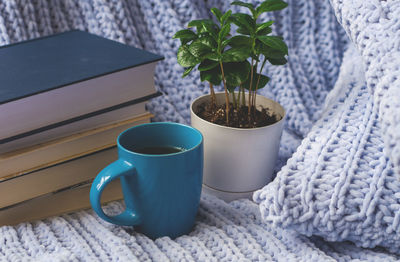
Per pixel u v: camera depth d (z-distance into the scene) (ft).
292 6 2.91
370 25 1.74
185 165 1.70
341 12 1.92
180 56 1.82
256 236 1.84
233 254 1.69
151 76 2.02
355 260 1.64
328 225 1.61
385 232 1.60
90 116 1.87
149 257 1.70
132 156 1.68
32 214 1.90
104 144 1.98
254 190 2.07
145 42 2.81
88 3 2.68
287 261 1.64
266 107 2.15
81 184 1.98
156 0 2.77
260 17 2.84
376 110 1.57
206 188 2.12
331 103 2.34
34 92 1.68
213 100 2.12
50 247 1.74
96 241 1.77
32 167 1.80
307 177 1.67
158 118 2.56
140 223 1.83
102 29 2.67
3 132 1.69
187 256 1.68
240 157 1.96
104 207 2.03
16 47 2.18
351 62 2.61
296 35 2.96
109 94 1.91
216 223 1.92
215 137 1.95
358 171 1.65
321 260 1.60
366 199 1.58
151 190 1.72
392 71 1.54
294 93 2.69
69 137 1.86
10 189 1.78
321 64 2.92
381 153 1.69
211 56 1.77
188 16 2.80
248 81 1.99
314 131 1.96
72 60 1.99
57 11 2.71
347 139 1.80
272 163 2.06
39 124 1.76
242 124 1.99
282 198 1.63
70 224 1.90
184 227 1.86
